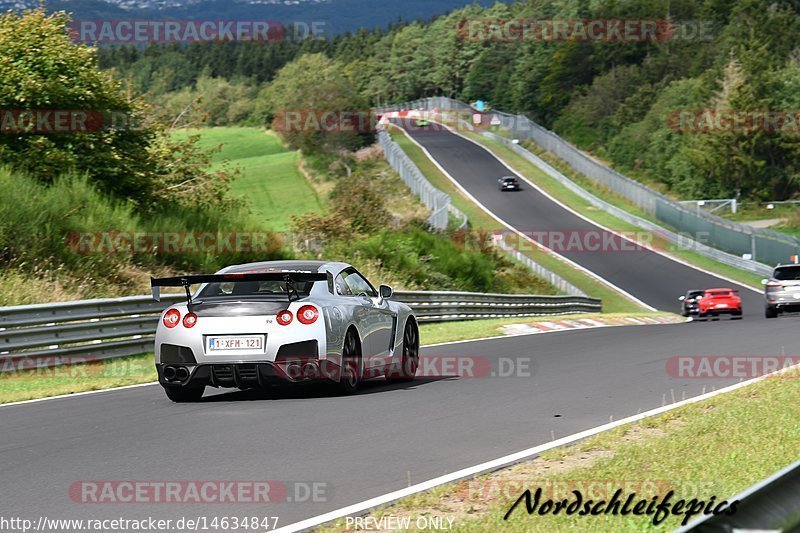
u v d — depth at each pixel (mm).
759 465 16031
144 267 63844
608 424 21484
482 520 13078
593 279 136375
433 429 21328
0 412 26031
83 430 22078
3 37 69062
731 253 149500
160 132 78562
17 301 49562
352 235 90500
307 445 19453
